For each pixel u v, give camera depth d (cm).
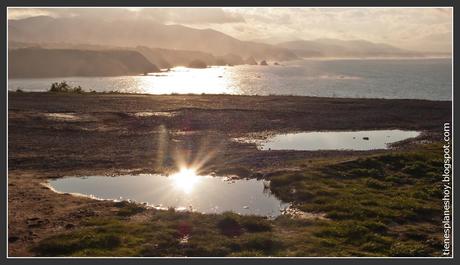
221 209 1556
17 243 1241
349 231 1315
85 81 12544
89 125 3016
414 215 1470
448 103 4316
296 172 1922
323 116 3556
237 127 3097
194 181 1892
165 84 11556
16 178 1884
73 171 2020
